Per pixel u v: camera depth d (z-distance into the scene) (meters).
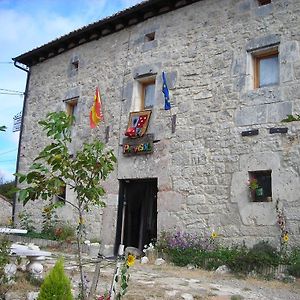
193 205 8.02
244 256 6.58
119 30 10.32
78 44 11.30
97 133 10.09
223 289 5.24
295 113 7.16
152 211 9.42
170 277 5.99
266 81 7.81
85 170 3.60
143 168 8.95
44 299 3.07
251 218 7.24
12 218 11.78
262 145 7.38
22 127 12.48
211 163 7.96
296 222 6.77
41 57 12.32
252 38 7.95
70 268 6.04
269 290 5.42
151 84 9.57
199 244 7.63
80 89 10.91
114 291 3.90
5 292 4.36
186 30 8.97
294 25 7.48
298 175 6.90
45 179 3.40
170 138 8.64
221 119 8.01
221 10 8.52
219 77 8.23
